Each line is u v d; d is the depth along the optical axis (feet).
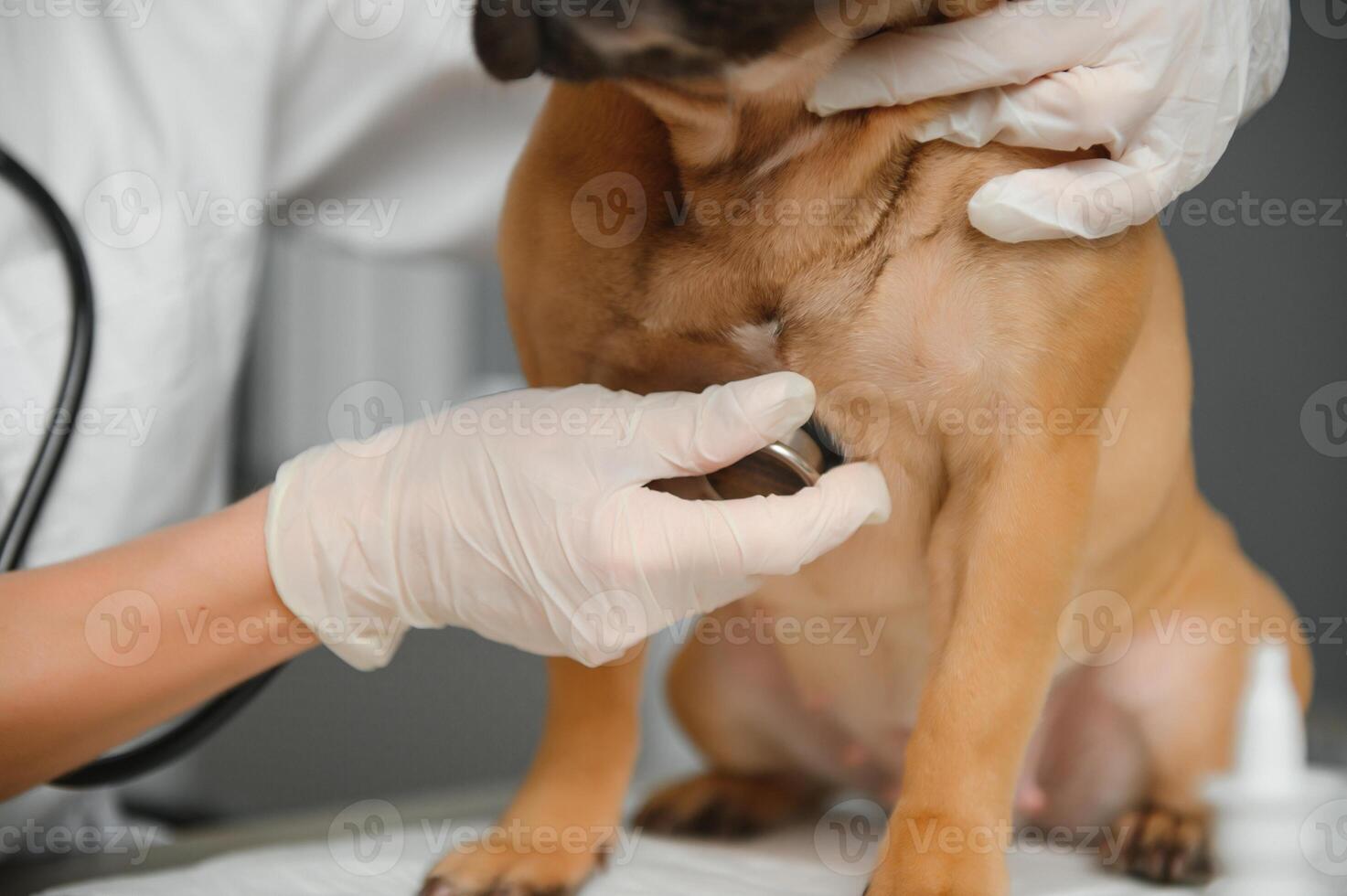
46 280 4.09
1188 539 3.78
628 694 3.22
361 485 2.98
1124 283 2.79
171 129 4.34
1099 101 2.70
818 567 3.26
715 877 3.16
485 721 5.73
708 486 2.97
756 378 2.73
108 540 4.21
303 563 2.92
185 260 4.31
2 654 2.74
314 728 5.52
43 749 2.80
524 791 3.21
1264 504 6.91
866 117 2.77
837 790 4.19
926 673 3.07
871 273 2.84
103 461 4.15
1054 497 2.81
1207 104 2.83
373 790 5.54
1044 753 3.94
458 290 7.54
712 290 2.92
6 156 3.55
